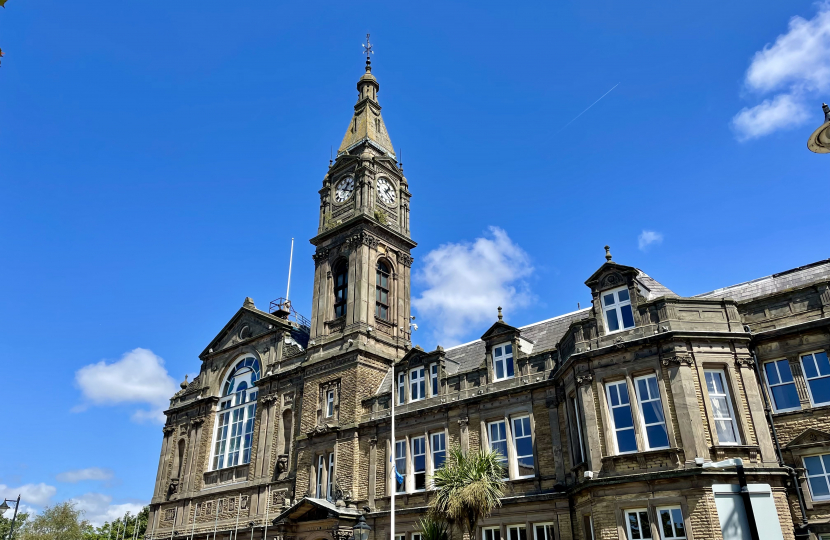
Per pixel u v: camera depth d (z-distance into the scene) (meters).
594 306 29.91
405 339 49.91
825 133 17.16
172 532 52.59
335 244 51.44
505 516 32.00
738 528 23.25
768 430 25.48
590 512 27.30
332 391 45.44
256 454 49.38
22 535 82.31
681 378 25.94
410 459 38.41
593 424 27.62
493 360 36.97
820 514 23.77
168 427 59.78
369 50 63.38
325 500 39.53
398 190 55.62
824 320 25.61
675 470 24.31
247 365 56.09
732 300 27.98
